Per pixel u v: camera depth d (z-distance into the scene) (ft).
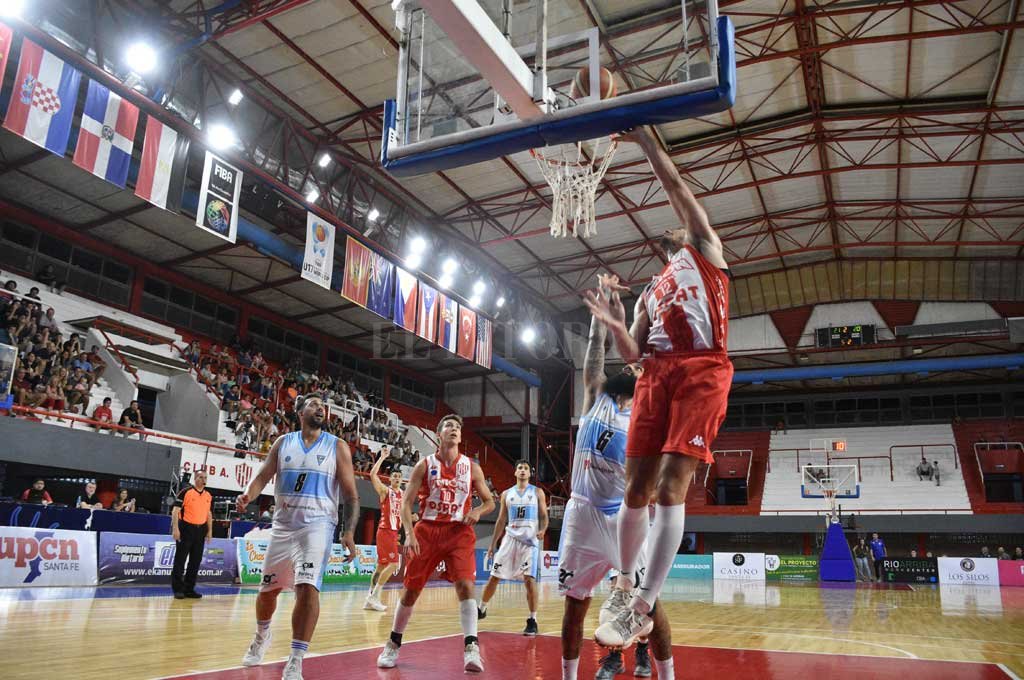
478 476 16.93
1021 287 92.22
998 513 86.69
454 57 15.58
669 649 11.75
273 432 69.56
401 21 16.48
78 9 46.60
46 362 52.03
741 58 54.03
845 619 31.12
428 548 15.97
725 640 22.18
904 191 76.79
